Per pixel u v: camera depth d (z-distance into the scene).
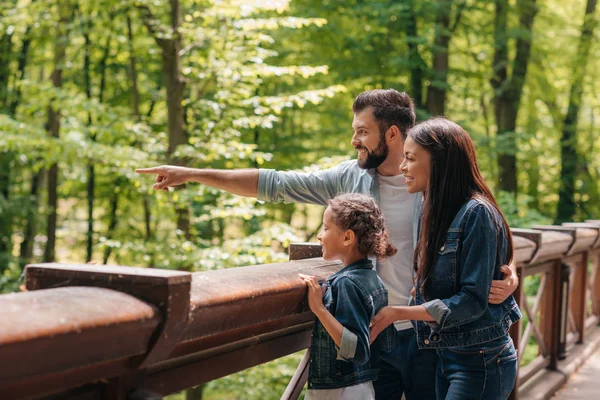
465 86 14.83
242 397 8.12
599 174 16.75
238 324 1.84
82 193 15.52
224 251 7.49
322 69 8.05
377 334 2.25
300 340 2.42
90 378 1.44
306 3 12.30
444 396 2.50
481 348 2.36
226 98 8.00
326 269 2.47
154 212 8.66
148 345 1.51
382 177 2.71
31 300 1.31
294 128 13.67
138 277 1.50
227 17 8.16
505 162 15.15
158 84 13.58
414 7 12.84
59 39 10.12
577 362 5.38
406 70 13.45
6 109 13.73
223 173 2.79
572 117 16.05
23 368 1.19
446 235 2.33
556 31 15.83
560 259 5.07
